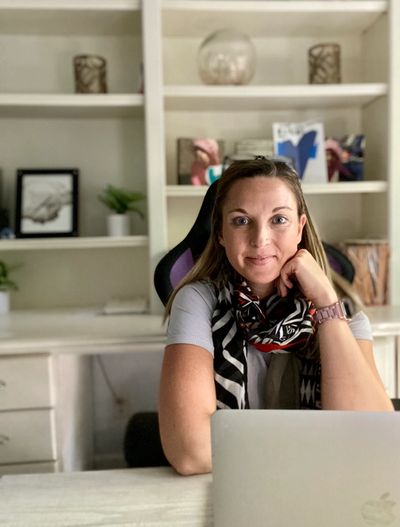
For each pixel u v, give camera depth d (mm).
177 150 1938
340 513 592
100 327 1645
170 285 1354
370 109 2020
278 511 603
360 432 606
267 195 976
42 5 1718
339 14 1855
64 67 2041
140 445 1350
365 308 1802
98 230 2105
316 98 1921
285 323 1026
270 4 1770
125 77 2057
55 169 2012
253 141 1937
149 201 1793
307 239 1106
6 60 2023
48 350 1509
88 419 2123
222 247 1120
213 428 633
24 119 2051
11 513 707
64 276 2131
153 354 2268
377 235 1996
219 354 1057
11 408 1508
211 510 713
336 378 954
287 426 621
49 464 1524
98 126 2078
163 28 1955
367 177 2066
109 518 693
